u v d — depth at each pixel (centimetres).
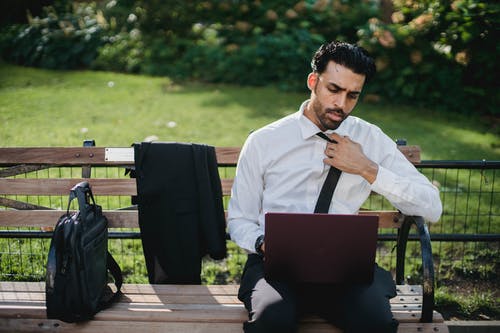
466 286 359
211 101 711
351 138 272
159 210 279
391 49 735
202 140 569
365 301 230
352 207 268
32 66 873
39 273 352
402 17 757
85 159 304
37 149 303
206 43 868
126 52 877
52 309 241
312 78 257
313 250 227
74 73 843
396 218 308
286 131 268
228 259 389
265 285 239
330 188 261
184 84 795
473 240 347
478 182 505
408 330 246
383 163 273
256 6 898
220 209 285
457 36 702
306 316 249
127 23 926
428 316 247
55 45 873
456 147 575
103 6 970
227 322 250
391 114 686
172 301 267
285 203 265
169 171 276
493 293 351
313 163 265
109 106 682
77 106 678
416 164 312
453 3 694
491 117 696
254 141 269
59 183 302
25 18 1045
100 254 261
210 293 275
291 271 230
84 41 884
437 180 507
